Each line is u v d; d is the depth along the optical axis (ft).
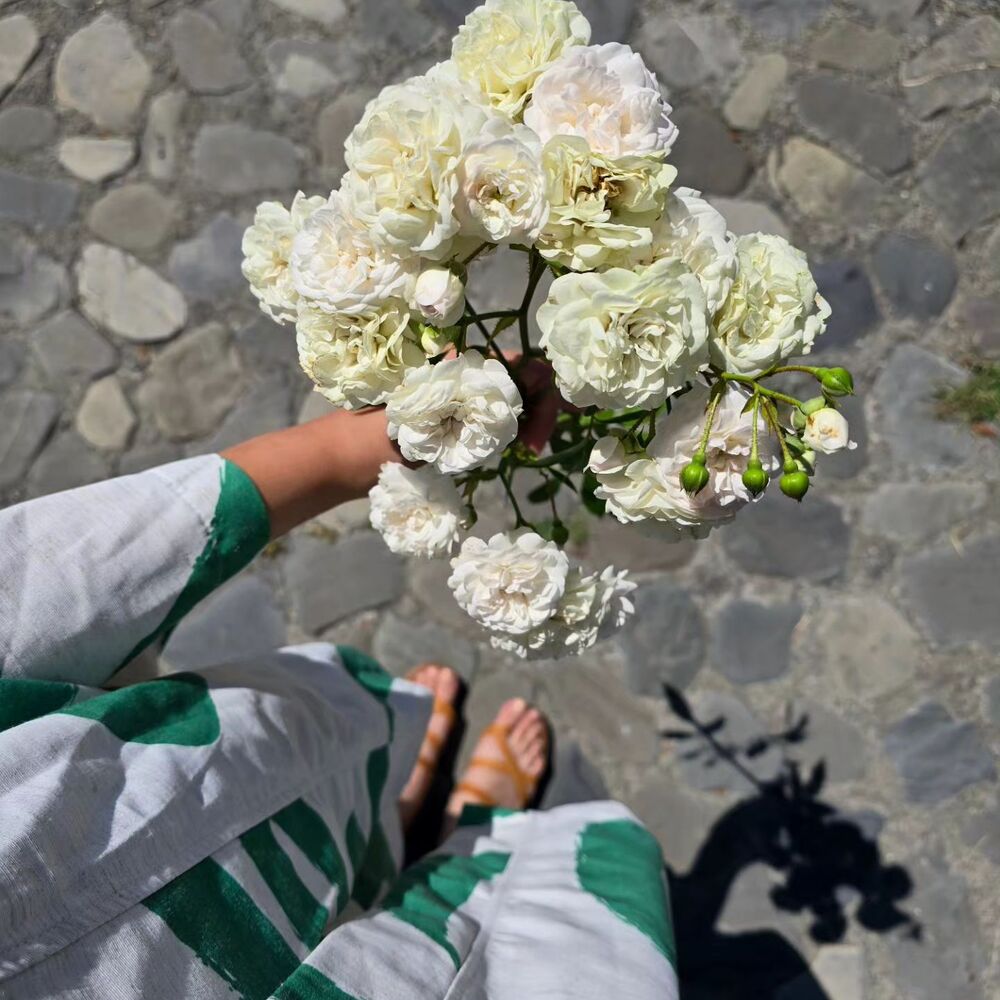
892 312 6.33
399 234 2.13
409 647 6.40
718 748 6.16
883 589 6.18
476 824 4.96
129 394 6.54
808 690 6.16
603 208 2.15
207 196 6.66
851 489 6.26
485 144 2.06
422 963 3.24
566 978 3.34
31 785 2.59
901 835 5.98
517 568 2.64
